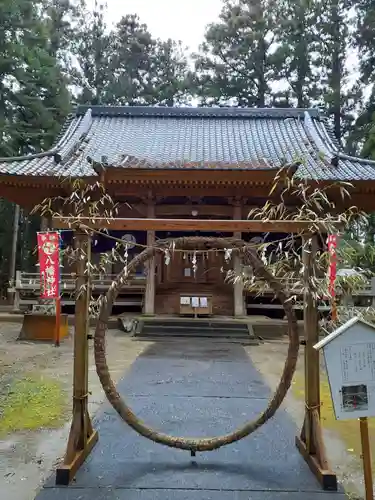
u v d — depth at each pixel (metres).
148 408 5.18
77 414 3.59
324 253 3.83
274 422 4.66
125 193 13.05
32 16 19.44
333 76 26.05
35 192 12.95
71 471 3.26
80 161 13.41
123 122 17.70
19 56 18.08
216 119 17.95
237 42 27.25
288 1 26.19
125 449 3.85
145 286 13.34
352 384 2.79
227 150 14.62
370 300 12.97
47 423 4.67
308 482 3.26
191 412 5.05
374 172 12.39
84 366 3.67
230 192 12.78
